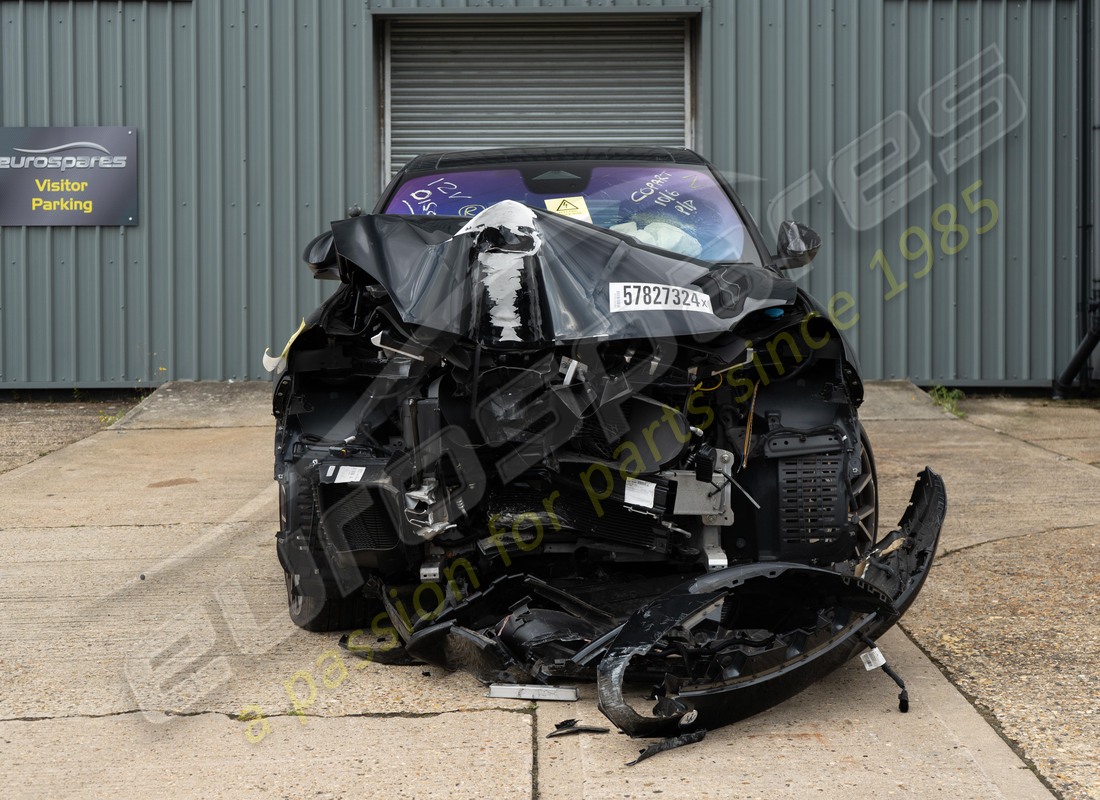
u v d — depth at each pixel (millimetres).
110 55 9625
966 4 9602
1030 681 3320
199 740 3012
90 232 9711
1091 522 5254
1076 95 9617
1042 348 9742
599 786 2670
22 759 2908
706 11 9641
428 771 2781
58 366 9758
